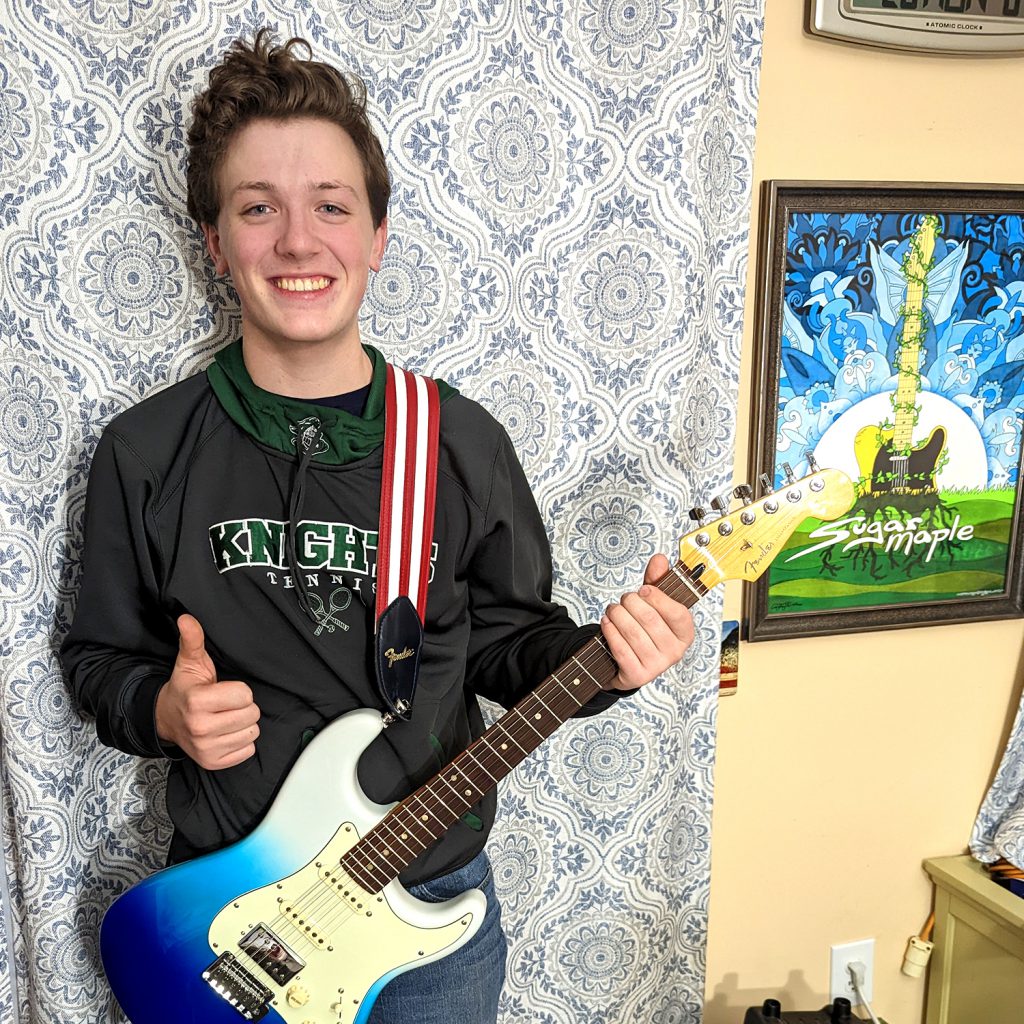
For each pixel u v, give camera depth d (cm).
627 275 132
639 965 153
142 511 103
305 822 100
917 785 174
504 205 127
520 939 148
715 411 138
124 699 101
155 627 111
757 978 174
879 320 151
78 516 122
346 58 119
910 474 158
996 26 142
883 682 167
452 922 102
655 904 151
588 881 148
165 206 119
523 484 117
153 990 101
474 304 129
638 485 139
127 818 131
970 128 152
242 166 97
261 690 104
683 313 134
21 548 120
